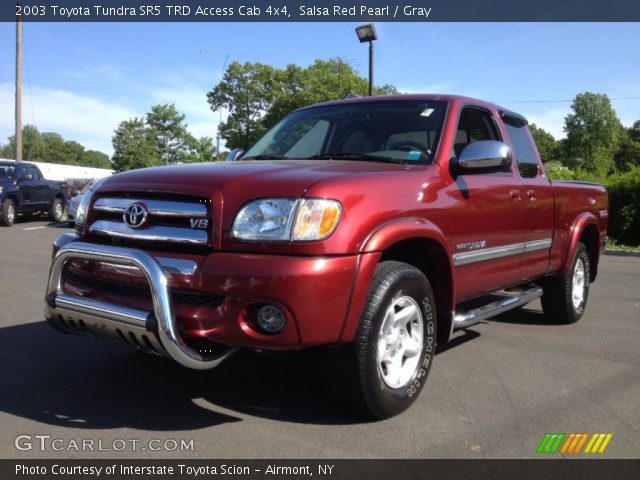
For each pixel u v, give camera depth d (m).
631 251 13.54
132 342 3.07
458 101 4.30
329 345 3.01
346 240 2.96
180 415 3.38
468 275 4.05
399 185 3.39
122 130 51.72
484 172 3.91
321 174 3.16
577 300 6.06
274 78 43.25
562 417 3.48
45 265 9.06
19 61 25.47
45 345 4.66
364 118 4.36
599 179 16.27
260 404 3.56
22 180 16.92
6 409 3.40
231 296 2.87
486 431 3.26
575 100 84.50
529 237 4.85
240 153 4.73
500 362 4.57
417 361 3.51
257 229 2.92
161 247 3.13
